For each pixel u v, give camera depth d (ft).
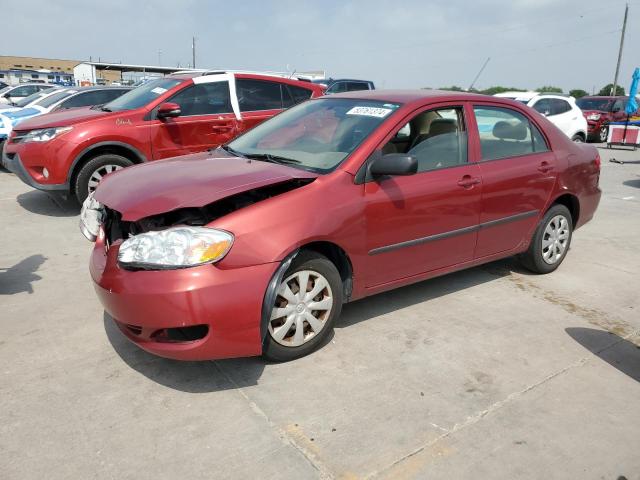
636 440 8.65
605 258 17.92
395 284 12.19
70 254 16.79
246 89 23.98
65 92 36.42
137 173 11.23
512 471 7.88
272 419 8.91
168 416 8.92
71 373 10.09
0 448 8.05
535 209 14.80
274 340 10.23
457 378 10.25
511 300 14.05
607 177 35.09
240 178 10.05
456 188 12.59
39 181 20.51
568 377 10.43
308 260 10.32
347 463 7.94
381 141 11.47
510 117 14.47
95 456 7.95
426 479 7.66
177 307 8.81
